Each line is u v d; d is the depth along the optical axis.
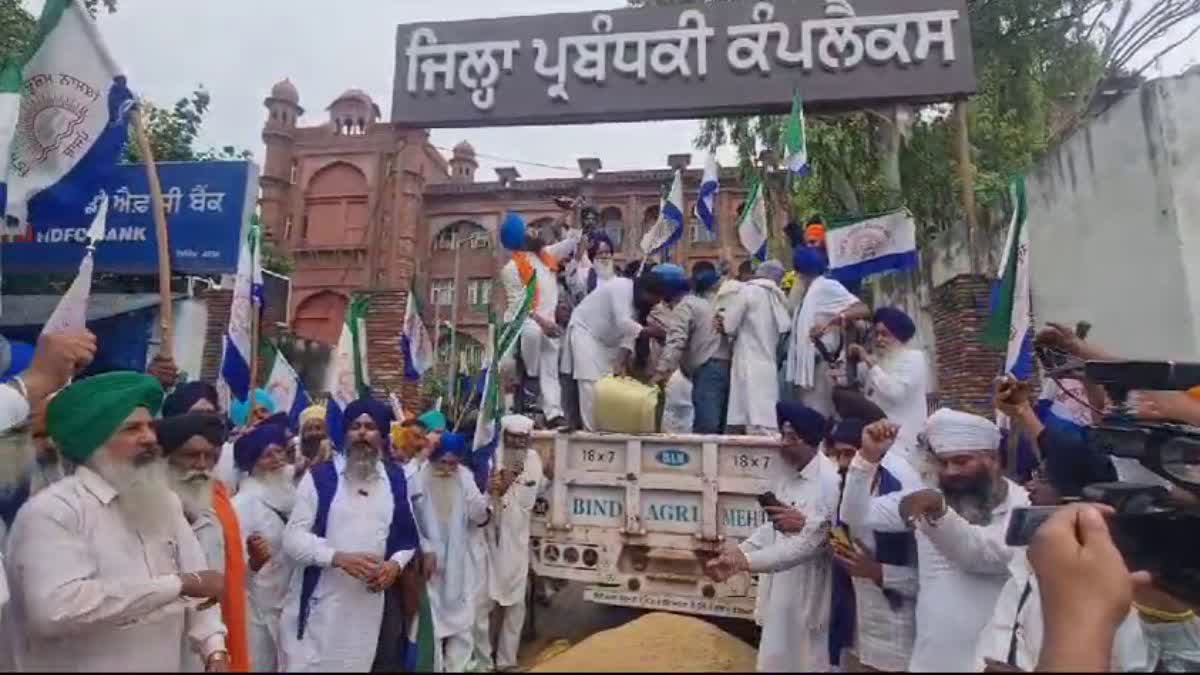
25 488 3.83
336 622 4.50
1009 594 2.84
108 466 3.01
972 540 2.97
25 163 5.53
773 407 5.85
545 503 5.52
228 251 7.69
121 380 3.08
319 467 4.84
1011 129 13.28
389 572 4.58
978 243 10.43
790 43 9.25
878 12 9.11
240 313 6.20
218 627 3.29
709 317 6.28
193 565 3.26
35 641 2.82
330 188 31.53
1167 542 2.38
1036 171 9.37
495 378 5.83
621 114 9.55
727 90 9.30
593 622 6.43
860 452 3.55
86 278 4.38
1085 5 14.01
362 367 7.11
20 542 2.83
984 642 2.82
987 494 3.12
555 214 30.62
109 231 7.72
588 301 6.46
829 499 3.95
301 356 15.55
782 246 13.27
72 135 5.53
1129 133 7.99
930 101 9.11
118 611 2.79
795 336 5.97
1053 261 8.99
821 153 13.03
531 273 6.99
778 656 4.14
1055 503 3.11
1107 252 8.22
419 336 10.59
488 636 5.63
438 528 5.50
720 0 9.54
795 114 8.33
